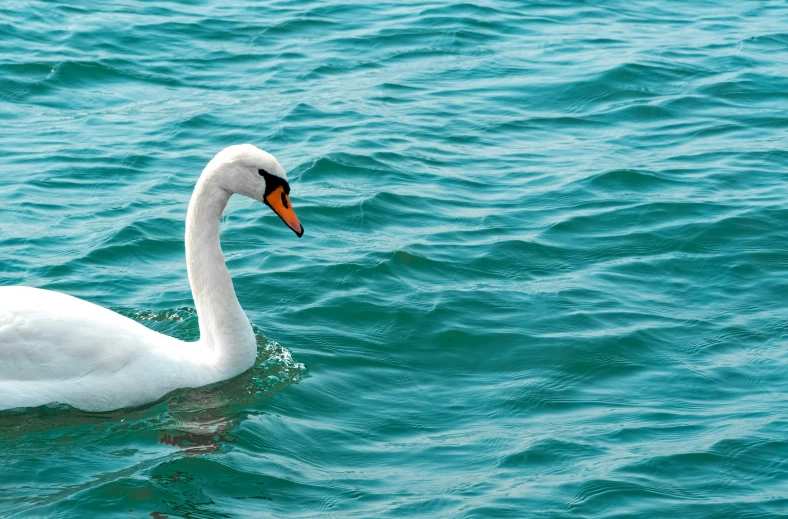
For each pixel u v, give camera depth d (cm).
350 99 2244
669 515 1035
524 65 2464
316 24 2711
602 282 1548
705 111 2217
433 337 1399
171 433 1168
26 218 1683
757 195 1823
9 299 1205
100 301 1458
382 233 1683
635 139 2083
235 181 1270
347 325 1422
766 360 1343
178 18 2703
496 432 1188
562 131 2130
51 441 1146
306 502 1046
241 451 1132
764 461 1123
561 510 1038
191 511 1023
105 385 1205
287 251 1612
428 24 2720
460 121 2153
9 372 1186
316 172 1883
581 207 1781
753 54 2542
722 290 1532
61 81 2277
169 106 2183
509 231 1697
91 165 1897
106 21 2641
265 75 2377
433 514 1028
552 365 1335
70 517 1003
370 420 1216
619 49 2561
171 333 1396
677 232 1695
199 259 1291
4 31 2508
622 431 1184
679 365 1334
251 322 1414
